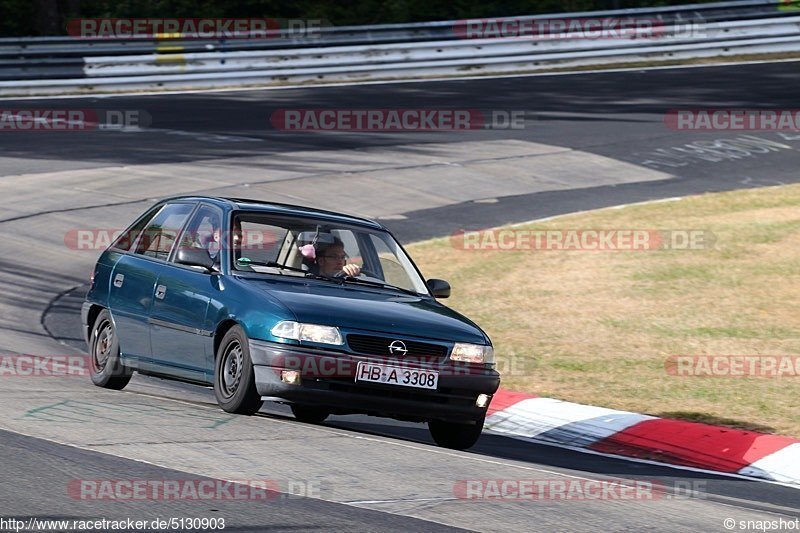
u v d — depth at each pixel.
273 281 25.06
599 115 82.94
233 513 15.95
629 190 64.50
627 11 104.31
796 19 107.25
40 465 17.97
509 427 29.91
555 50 102.50
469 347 24.31
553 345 38.28
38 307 42.12
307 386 22.97
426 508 17.22
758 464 26.05
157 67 92.88
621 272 47.72
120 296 27.97
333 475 19.06
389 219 57.59
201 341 24.92
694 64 103.25
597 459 25.88
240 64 95.00
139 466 18.50
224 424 22.95
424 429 29.06
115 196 59.22
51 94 90.00
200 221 27.17
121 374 28.23
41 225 53.75
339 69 97.69
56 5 123.31
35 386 27.20
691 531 17.08
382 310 24.28
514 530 16.23
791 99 87.62
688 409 31.05
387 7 126.62
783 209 58.75
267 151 71.06
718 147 74.06
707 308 42.31
